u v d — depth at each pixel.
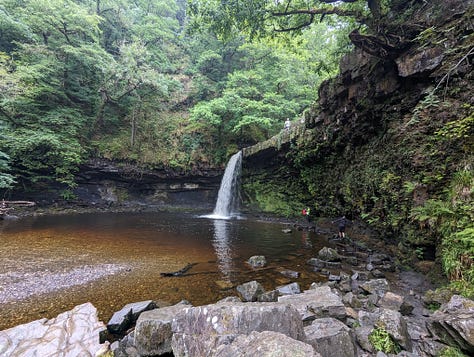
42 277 5.95
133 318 4.08
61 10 18.95
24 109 18.12
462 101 6.54
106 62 20.47
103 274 6.24
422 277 6.07
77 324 3.76
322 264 7.28
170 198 23.17
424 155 7.21
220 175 23.38
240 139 23.88
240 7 10.64
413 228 7.05
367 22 9.46
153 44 30.91
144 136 23.69
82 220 14.52
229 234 11.94
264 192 19.94
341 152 13.22
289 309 2.70
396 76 8.81
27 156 17.36
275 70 25.41
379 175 9.48
